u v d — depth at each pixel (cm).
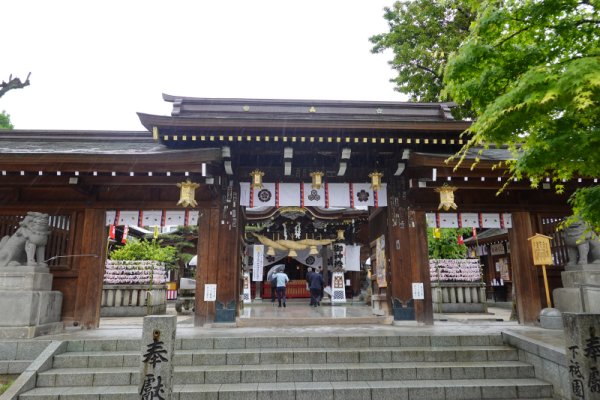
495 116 424
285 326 1057
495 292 2283
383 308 1246
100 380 677
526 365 716
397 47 1941
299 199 1145
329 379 688
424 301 1086
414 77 1980
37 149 1079
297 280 2872
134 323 1235
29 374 664
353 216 1956
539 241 1053
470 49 505
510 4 485
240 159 1153
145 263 1630
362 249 2602
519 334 802
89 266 1051
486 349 771
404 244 1115
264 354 744
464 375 702
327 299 2252
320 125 991
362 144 1077
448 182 1092
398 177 1153
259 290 2569
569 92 379
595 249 1037
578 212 538
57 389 654
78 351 779
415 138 1041
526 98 405
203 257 1078
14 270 895
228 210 1110
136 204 1093
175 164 962
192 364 733
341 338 810
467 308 1627
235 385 662
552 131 472
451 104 1234
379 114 1228
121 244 2436
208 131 1006
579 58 428
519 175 536
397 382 674
